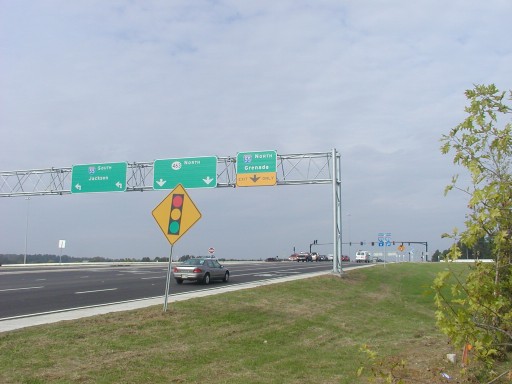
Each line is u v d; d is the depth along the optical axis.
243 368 9.39
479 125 5.05
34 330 10.80
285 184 35.00
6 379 7.64
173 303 15.77
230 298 17.89
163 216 14.27
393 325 17.14
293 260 94.06
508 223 4.69
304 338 12.97
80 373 8.21
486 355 4.91
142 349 10.06
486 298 4.70
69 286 25.41
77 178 39.50
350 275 33.88
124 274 38.22
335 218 33.62
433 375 8.34
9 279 31.12
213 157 36.16
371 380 6.48
